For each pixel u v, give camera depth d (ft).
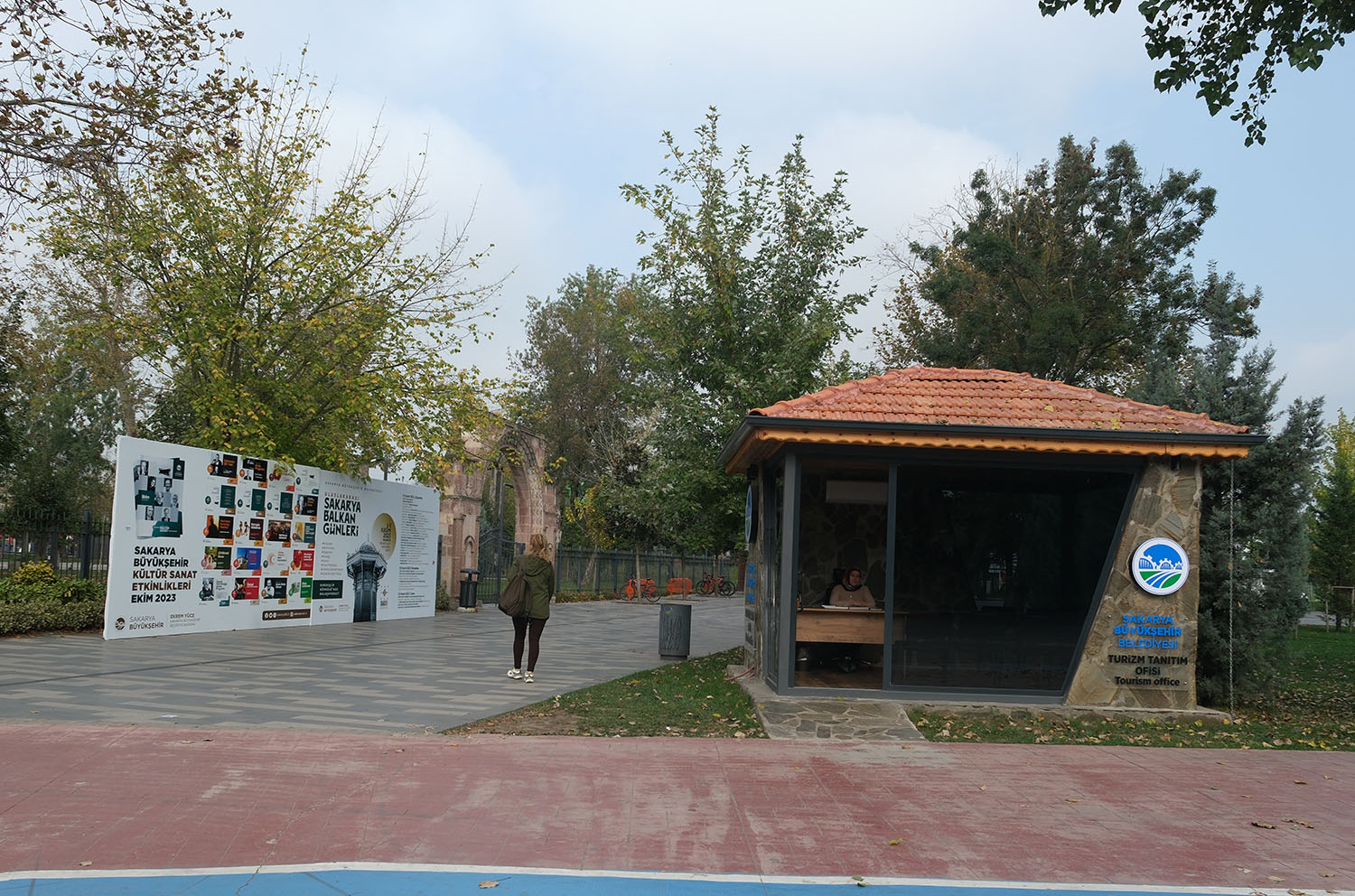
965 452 35.40
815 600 47.14
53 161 43.29
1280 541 40.06
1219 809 22.54
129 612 48.29
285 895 15.58
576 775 23.79
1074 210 87.30
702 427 53.11
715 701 35.37
